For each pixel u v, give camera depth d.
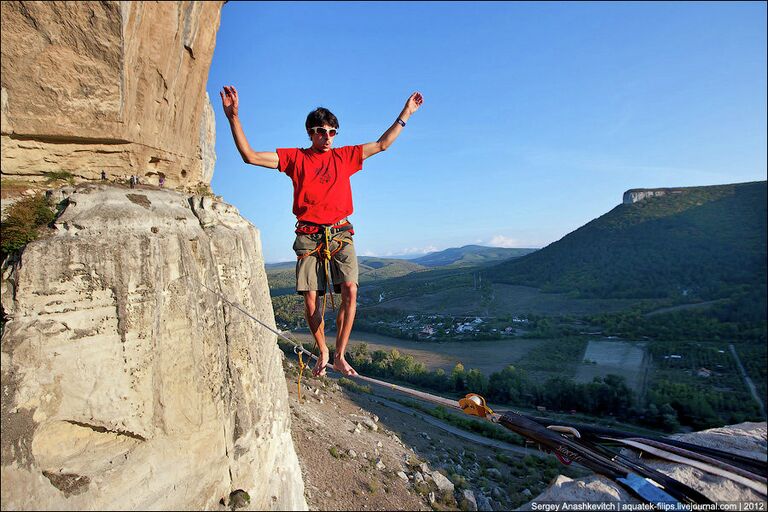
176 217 8.23
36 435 5.88
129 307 6.94
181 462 7.62
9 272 5.95
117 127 6.73
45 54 5.73
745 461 7.50
